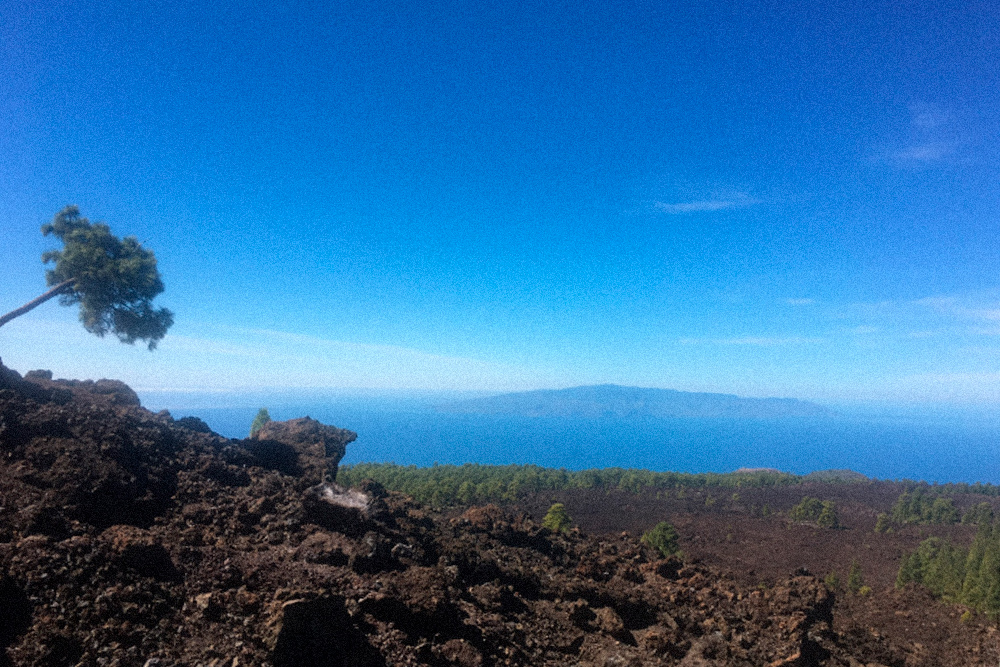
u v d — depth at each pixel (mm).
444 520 31078
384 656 13578
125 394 28859
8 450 17891
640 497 107875
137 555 14188
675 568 33469
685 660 19406
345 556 18469
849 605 45156
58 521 14680
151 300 29047
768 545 75625
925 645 34062
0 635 10516
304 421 33625
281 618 12367
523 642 17891
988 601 41219
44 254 27516
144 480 19703
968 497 110875
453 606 17469
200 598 13289
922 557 52250
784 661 20906
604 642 19547
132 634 11562
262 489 22406
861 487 123250
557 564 28562
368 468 97750
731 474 138750
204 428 29406
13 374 24078
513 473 118062
